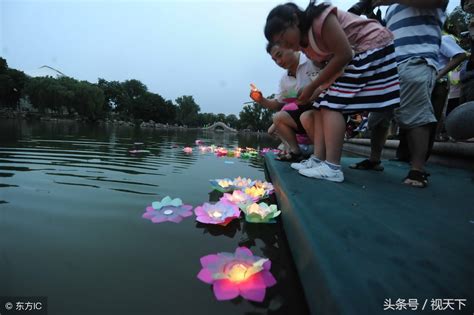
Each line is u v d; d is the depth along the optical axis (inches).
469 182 71.3
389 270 26.4
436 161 123.9
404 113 67.2
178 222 50.8
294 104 105.2
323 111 66.4
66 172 87.6
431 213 43.3
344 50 57.4
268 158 113.9
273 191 78.2
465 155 101.0
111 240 42.1
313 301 27.5
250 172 107.3
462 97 117.5
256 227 50.8
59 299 28.1
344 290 23.3
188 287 31.1
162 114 2603.3
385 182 66.4
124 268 34.5
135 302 28.2
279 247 43.1
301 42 61.2
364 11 72.8
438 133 139.6
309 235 33.5
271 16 60.8
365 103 62.0
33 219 49.1
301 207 43.6
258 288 31.3
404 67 68.3
